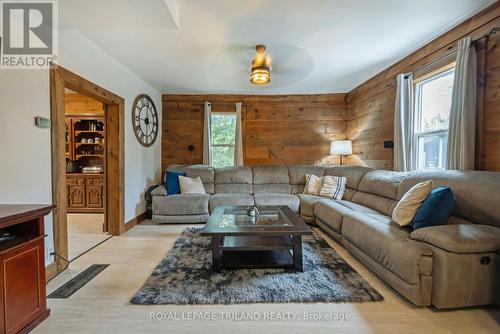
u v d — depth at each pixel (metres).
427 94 3.02
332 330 1.53
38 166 2.11
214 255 2.25
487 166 2.23
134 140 3.88
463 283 1.63
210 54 3.11
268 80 3.16
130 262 2.49
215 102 5.05
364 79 4.21
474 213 1.93
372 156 4.12
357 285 2.03
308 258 2.57
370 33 2.63
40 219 1.66
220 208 3.19
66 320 1.62
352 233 2.46
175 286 2.01
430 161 2.98
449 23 2.45
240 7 2.15
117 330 1.53
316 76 4.00
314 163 5.11
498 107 2.14
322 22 2.40
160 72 3.78
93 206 4.90
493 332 1.51
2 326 1.38
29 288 1.54
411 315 1.67
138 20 2.24
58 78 2.29
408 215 2.15
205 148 4.95
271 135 5.10
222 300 1.82
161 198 3.93
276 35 2.64
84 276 2.20
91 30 2.48
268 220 2.62
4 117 1.86
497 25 2.12
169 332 1.51
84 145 5.23
